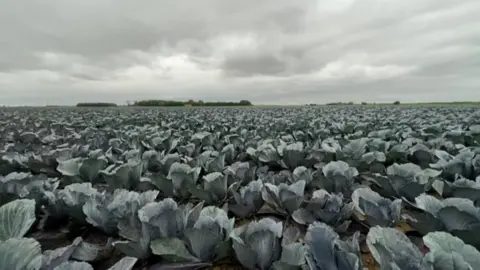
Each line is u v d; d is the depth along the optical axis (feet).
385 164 17.61
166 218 7.79
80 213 9.29
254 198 10.42
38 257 5.82
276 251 6.98
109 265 8.05
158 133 26.84
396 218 8.54
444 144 18.84
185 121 43.57
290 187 10.16
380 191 11.94
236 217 11.14
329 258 6.07
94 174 13.71
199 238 7.20
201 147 21.98
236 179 12.51
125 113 68.64
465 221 7.55
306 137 26.05
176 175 12.19
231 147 17.81
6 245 5.69
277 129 32.09
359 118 46.57
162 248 7.05
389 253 5.89
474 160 13.44
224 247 7.30
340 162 12.78
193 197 13.02
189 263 7.25
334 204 9.20
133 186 12.71
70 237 9.66
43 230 9.74
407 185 10.62
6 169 15.40
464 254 5.79
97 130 31.01
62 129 31.94
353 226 9.84
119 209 8.83
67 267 5.79
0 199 9.50
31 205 7.63
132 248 7.22
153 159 16.10
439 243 6.08
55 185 11.40
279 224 7.48
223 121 44.11
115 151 19.71
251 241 6.87
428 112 57.77
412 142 20.17
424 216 9.09
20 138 26.12
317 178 11.57
